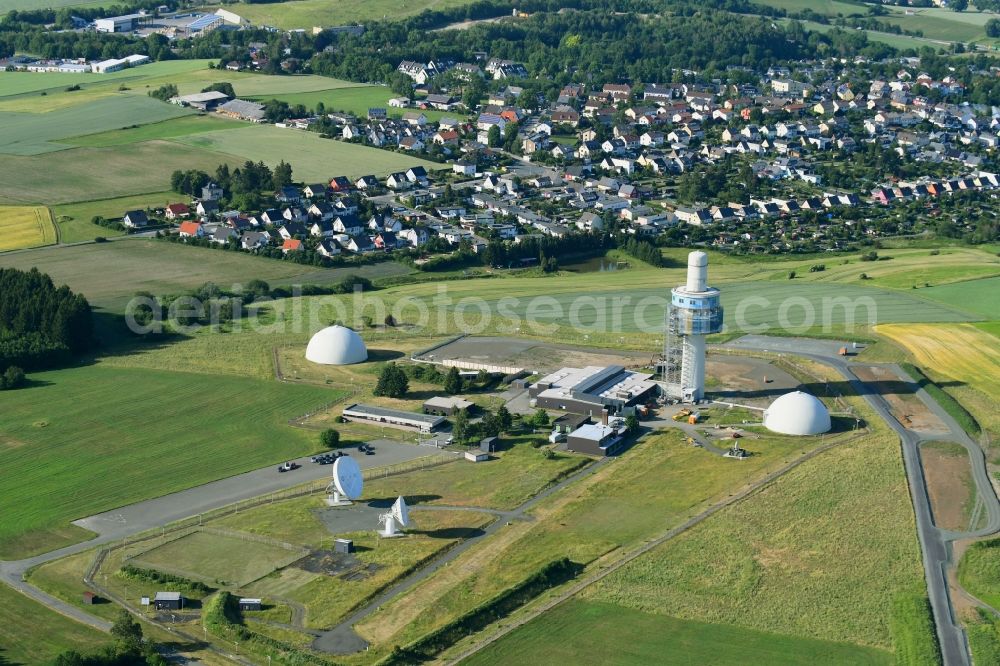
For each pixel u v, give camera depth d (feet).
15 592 490.49
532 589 488.02
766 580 496.23
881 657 442.91
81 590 491.72
